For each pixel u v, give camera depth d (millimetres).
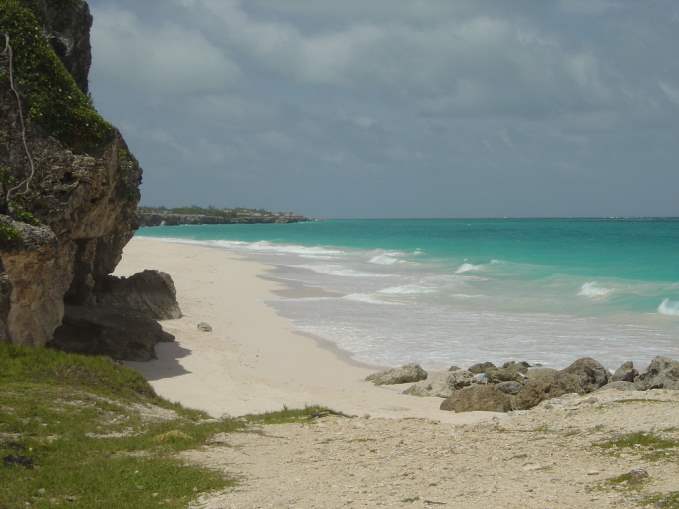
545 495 9172
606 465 10594
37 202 19656
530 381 18703
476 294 40750
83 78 26656
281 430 14047
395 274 52625
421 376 21703
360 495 9523
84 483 10305
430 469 10922
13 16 20562
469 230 153000
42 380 16312
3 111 19844
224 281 45438
